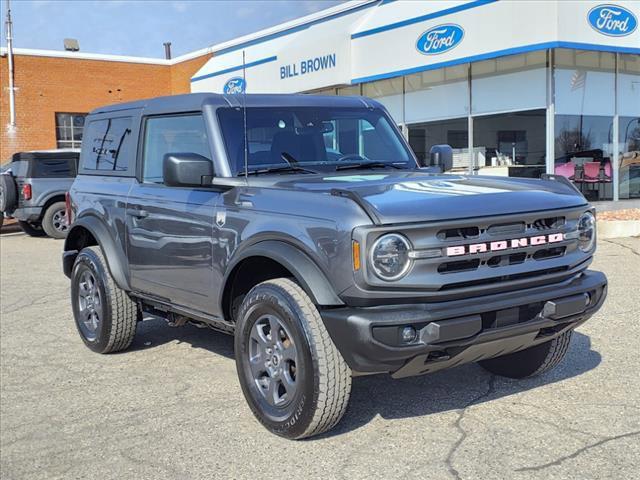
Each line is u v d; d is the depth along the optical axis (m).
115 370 5.69
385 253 3.53
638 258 9.82
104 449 4.14
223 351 6.13
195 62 25.94
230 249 4.39
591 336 5.97
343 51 16.67
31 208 16.03
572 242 4.15
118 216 5.67
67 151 16.50
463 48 13.98
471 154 15.07
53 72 25.20
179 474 3.75
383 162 5.34
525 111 13.89
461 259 3.67
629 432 3.98
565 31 12.46
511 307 3.79
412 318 3.53
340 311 3.68
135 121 5.73
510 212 3.83
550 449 3.80
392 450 3.88
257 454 3.93
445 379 5.06
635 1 13.41
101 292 5.89
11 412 4.86
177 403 4.85
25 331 7.21
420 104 16.23
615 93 14.34
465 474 3.55
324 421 3.85
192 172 4.48
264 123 4.97
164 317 5.71
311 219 3.83
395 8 15.96
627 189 14.75
